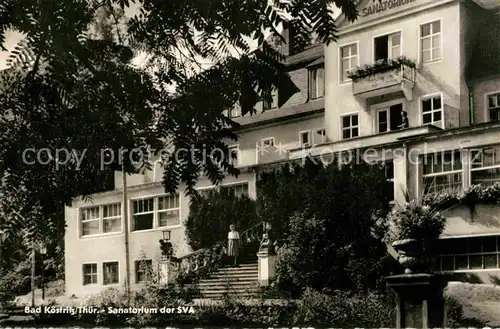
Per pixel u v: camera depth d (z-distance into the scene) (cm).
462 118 2155
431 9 2256
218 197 2395
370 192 1878
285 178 2230
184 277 2116
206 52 524
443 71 2212
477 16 2223
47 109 508
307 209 1898
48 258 2955
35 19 446
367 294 1606
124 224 2781
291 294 1830
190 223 2448
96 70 489
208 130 501
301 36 444
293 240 1859
